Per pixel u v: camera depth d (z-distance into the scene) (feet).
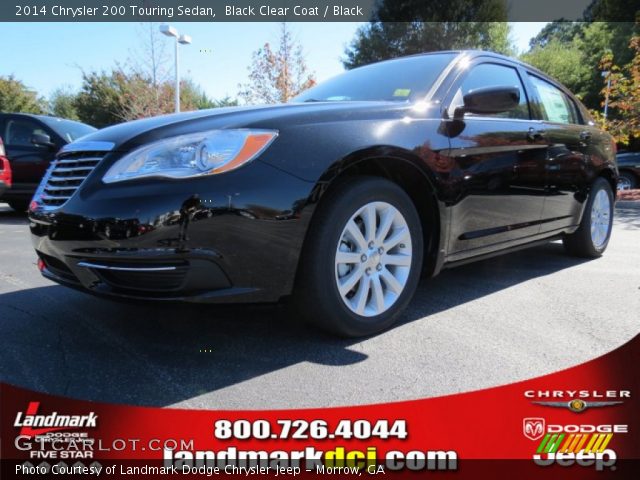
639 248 15.65
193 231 6.05
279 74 44.68
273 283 6.59
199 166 6.21
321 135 6.86
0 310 8.93
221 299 6.33
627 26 57.93
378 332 7.86
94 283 6.67
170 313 8.77
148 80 44.86
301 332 7.89
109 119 73.00
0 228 20.70
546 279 11.50
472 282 11.22
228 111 7.35
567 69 79.82
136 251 6.11
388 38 66.18
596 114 36.32
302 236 6.63
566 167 11.68
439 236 8.35
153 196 6.09
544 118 11.56
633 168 37.27
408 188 8.43
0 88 100.17
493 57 10.55
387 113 7.77
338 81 10.77
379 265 7.70
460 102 9.06
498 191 9.39
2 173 22.20
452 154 8.30
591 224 13.29
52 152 22.86
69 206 6.55
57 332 7.87
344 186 7.09
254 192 6.27
